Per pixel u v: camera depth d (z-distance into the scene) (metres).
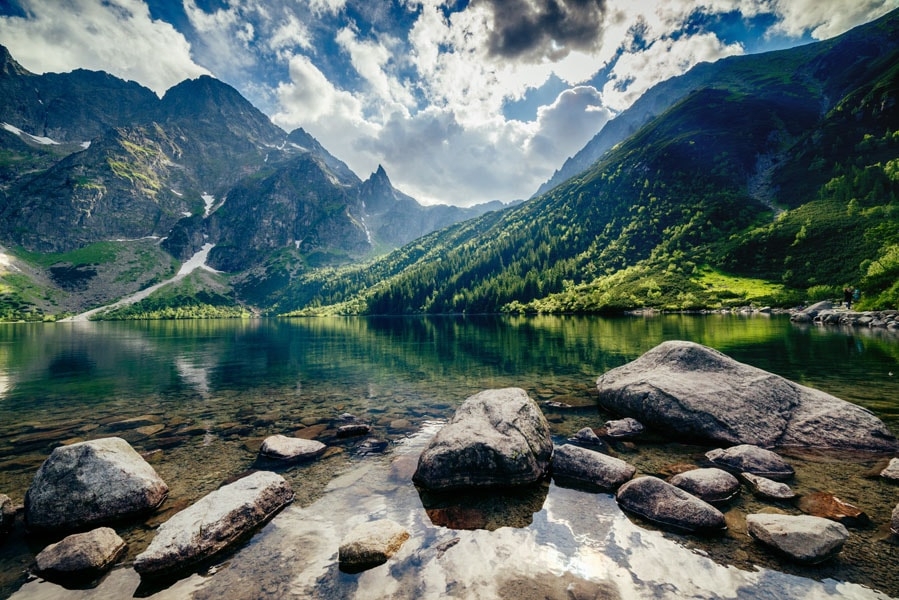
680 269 124.31
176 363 34.38
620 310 105.81
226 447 12.80
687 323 62.25
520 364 28.45
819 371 21.61
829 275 90.31
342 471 10.70
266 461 11.52
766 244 116.56
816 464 10.33
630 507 8.31
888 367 22.28
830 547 6.34
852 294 59.41
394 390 21.09
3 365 34.50
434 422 15.21
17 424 15.83
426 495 9.22
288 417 16.27
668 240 153.88
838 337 37.09
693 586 5.87
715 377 14.40
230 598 5.88
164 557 6.57
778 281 99.44
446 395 19.69
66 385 24.39
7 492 9.98
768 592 5.66
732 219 146.88
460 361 31.00
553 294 147.75
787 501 8.40
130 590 6.14
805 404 12.97
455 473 9.59
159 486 9.33
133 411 17.67
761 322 59.38
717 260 121.69
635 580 6.04
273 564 6.69
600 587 5.91
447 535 7.45
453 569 6.41
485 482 9.57
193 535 6.99
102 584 6.30
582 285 144.38
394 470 10.73
